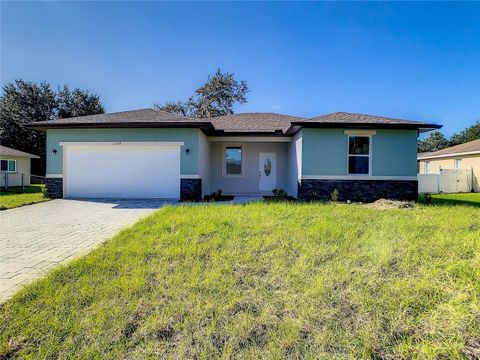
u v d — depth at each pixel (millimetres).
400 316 2562
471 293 2902
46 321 2580
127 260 4012
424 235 4988
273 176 15016
